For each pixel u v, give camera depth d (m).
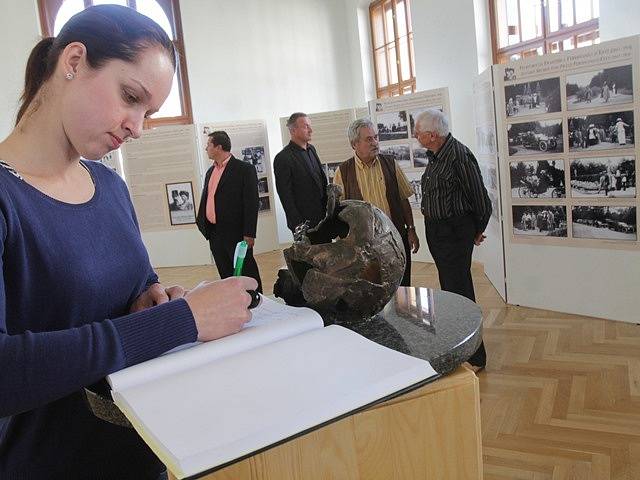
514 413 2.80
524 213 4.39
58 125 0.90
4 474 0.97
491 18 6.39
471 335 0.91
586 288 4.10
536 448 2.48
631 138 3.67
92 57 0.83
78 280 0.92
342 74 9.76
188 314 0.84
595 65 3.77
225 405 0.64
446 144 3.22
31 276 0.88
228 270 4.93
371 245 0.99
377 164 3.89
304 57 9.48
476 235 3.31
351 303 0.99
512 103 4.30
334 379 0.67
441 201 3.24
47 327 0.92
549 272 4.31
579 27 5.49
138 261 1.05
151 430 0.60
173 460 0.55
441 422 0.83
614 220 3.86
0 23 7.76
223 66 8.98
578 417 2.70
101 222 0.99
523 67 4.18
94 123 0.85
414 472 0.83
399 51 8.63
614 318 3.98
